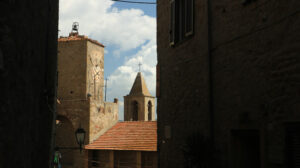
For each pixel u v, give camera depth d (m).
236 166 5.62
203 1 6.87
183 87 7.80
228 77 5.88
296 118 4.23
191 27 7.38
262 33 4.98
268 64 4.82
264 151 4.83
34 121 4.25
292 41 4.33
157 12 9.61
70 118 23.27
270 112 4.73
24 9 3.68
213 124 6.36
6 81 3.12
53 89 5.43
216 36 6.36
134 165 20.25
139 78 43.25
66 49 24.84
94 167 21.39
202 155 6.19
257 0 5.12
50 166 5.34
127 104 40.62
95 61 25.45
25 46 3.74
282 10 4.54
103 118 24.08
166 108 8.78
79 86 24.19
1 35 3.04
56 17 5.64
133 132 21.94
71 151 24.11
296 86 4.25
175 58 8.30
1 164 2.98
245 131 5.44
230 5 5.89
